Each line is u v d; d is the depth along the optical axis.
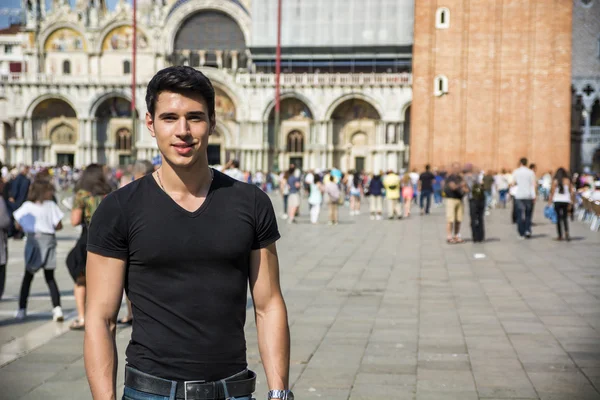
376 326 13.36
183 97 4.40
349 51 88.38
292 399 4.52
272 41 89.06
